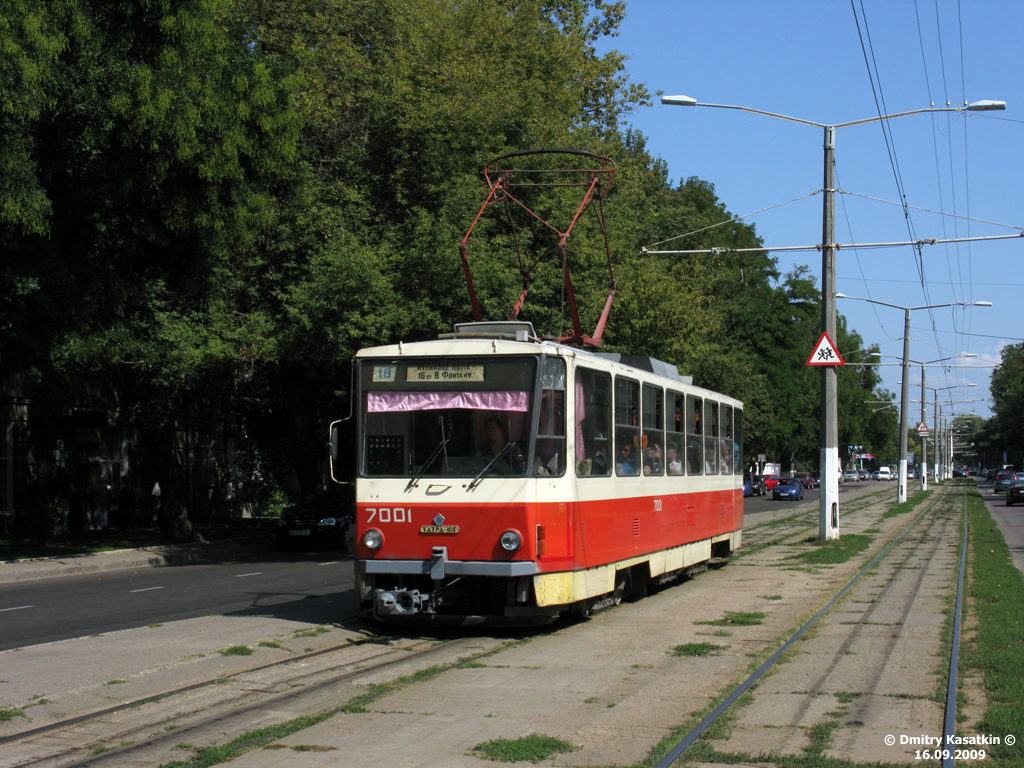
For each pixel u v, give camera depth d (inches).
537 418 425.4
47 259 749.9
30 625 501.7
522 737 259.8
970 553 837.8
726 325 2482.8
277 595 617.9
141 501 1376.7
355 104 1011.3
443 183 944.9
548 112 1067.3
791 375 2704.2
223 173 748.0
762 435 2610.7
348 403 1181.1
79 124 698.2
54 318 743.7
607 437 491.2
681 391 633.0
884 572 685.3
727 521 758.5
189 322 921.5
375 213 991.0
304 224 964.6
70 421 1231.5
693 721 276.1
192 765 239.5
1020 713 274.8
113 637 417.1
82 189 742.5
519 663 366.0
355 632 441.1
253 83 769.6
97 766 240.5
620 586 517.0
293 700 307.9
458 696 310.2
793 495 2522.1
